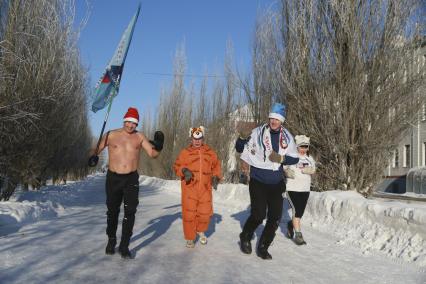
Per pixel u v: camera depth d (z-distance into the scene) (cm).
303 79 1186
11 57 1163
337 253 714
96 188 3450
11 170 1386
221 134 2688
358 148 1144
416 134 3597
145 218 1140
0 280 510
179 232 908
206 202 770
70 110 1623
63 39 1343
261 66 1600
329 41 1156
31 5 1234
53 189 2389
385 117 1114
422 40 1106
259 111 1638
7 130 1212
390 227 772
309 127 1180
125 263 620
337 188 1184
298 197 794
